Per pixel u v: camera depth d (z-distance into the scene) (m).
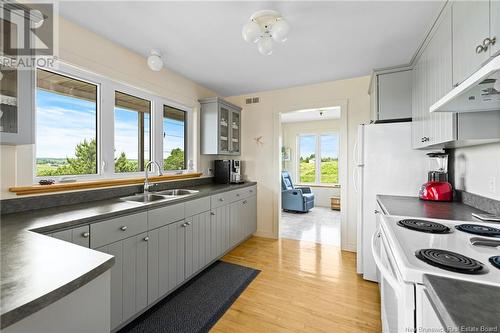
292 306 1.92
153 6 1.67
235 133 3.82
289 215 5.25
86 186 1.94
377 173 2.32
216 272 2.53
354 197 3.16
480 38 1.03
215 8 1.69
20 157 1.58
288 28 1.65
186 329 1.65
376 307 1.90
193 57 2.51
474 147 1.73
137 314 1.69
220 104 3.41
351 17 1.78
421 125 1.93
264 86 3.53
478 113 1.30
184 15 1.77
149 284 1.79
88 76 2.05
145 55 2.46
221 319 1.76
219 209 2.80
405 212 1.57
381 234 1.41
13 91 1.35
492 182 1.52
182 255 2.15
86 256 0.82
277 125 3.73
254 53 2.41
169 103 2.97
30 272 0.70
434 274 0.71
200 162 3.46
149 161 2.69
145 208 1.77
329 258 2.91
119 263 1.57
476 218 1.40
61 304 0.66
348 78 3.18
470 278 0.67
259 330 1.64
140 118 2.59
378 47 2.26
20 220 1.32
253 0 1.60
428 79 1.75
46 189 1.67
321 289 2.18
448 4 1.38
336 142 6.43
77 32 1.89
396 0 1.59
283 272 2.53
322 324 1.70
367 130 2.36
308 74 3.02
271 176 3.78
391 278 0.86
